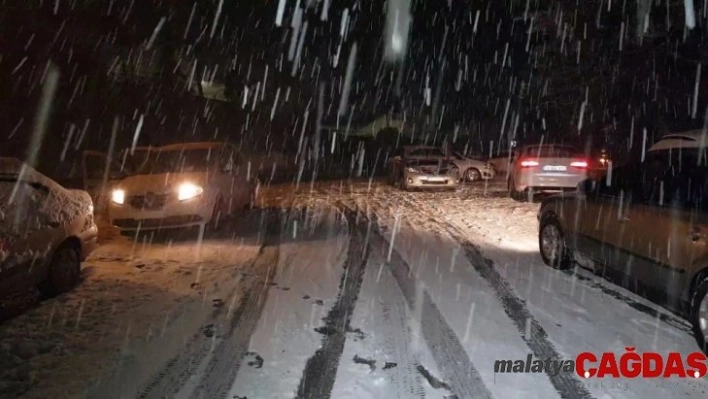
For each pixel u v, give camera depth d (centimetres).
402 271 792
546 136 2173
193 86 3422
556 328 564
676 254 526
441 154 2005
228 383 460
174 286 731
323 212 1391
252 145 3225
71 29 2077
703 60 1338
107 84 2533
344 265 831
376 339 544
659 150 621
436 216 1295
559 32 1648
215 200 1087
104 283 745
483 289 698
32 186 679
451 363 490
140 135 2506
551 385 450
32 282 639
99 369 486
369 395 438
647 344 524
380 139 3962
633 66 1546
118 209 1025
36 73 2067
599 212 669
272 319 604
